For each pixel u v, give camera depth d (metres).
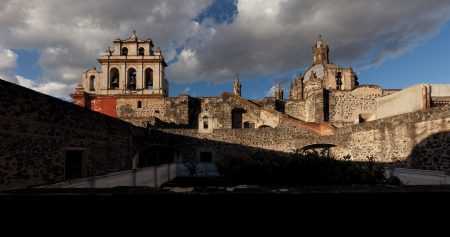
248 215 2.40
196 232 2.40
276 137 21.02
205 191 2.47
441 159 10.62
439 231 2.39
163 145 20.30
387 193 2.40
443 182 8.91
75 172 10.58
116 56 34.19
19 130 7.69
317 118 31.38
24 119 7.87
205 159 21.03
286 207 2.40
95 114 11.75
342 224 2.40
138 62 34.28
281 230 2.39
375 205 2.41
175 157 21.17
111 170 13.14
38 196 2.43
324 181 6.86
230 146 21.11
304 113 34.06
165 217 2.41
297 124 22.66
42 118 8.58
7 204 2.44
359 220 2.39
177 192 2.45
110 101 32.34
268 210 2.40
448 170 10.29
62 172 9.46
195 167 19.77
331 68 42.28
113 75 35.62
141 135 17.39
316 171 6.98
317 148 20.80
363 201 2.40
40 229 2.42
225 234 2.40
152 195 2.42
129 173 11.22
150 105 32.38
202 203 2.41
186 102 32.09
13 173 7.46
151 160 20.75
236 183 7.55
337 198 2.41
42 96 8.59
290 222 2.40
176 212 2.41
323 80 43.00
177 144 20.91
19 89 7.69
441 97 19.80
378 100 17.78
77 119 10.41
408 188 2.53
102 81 33.78
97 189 2.62
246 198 2.40
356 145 16.75
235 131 21.30
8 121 7.33
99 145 12.03
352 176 6.74
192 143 21.06
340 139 18.39
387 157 13.92
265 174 7.23
